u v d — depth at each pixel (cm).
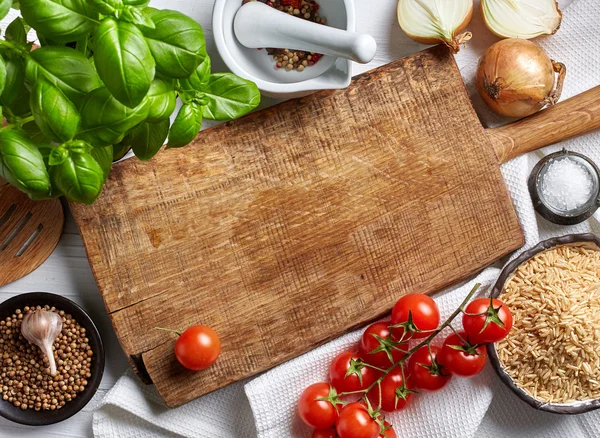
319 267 66
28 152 47
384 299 67
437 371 64
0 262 67
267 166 66
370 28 70
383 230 67
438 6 66
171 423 68
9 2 45
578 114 68
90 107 47
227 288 66
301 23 61
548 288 67
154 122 50
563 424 70
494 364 66
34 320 65
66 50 47
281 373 67
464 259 67
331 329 66
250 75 64
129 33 45
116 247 65
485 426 71
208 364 64
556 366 68
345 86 64
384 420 64
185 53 48
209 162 65
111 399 67
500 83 66
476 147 67
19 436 69
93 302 69
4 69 45
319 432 67
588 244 67
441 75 67
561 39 70
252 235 66
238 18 63
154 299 65
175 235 65
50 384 67
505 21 68
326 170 66
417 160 67
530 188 70
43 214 68
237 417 69
